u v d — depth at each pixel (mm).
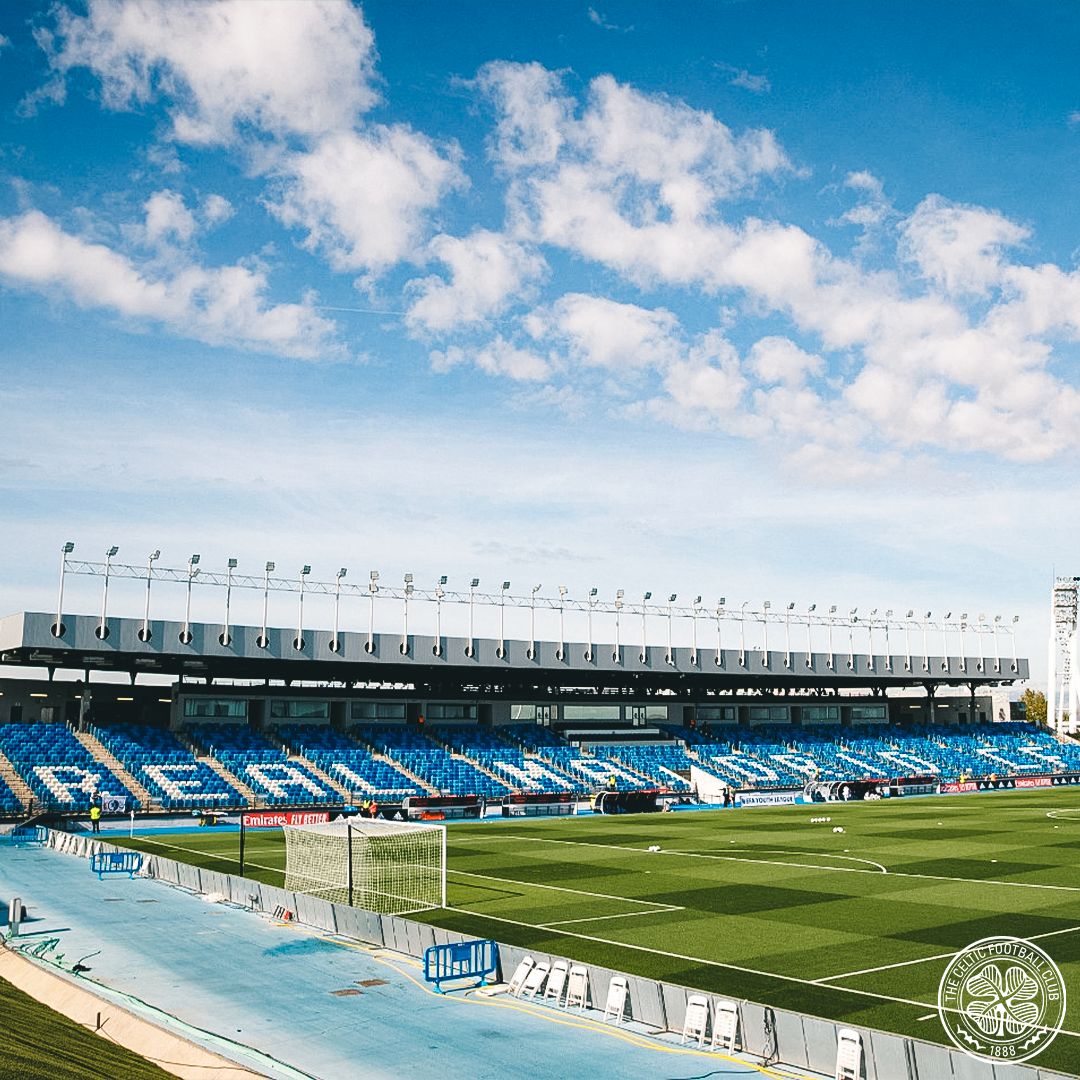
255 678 92938
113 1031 24234
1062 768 124562
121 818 70750
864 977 28406
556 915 38125
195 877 43625
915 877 46125
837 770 110125
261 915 38031
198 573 80500
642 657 98500
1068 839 60000
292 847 50438
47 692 87625
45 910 39281
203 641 79125
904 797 98188
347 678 98375
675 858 54156
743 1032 22719
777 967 29703
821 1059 21172
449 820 77125
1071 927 34500
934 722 134750
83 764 76125
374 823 44750
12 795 69375
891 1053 19766
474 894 43031
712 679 109938
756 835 64938
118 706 91438
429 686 103188
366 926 33500
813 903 39906
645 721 114125
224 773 80188
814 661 108438
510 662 91938
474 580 92688
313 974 29438
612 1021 24938
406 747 93875
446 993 27453
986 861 50906
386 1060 22422
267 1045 23422
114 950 32531
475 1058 22484
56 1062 17078
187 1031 24281
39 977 28625
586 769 97125
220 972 29719
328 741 91625
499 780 90500
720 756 108250
